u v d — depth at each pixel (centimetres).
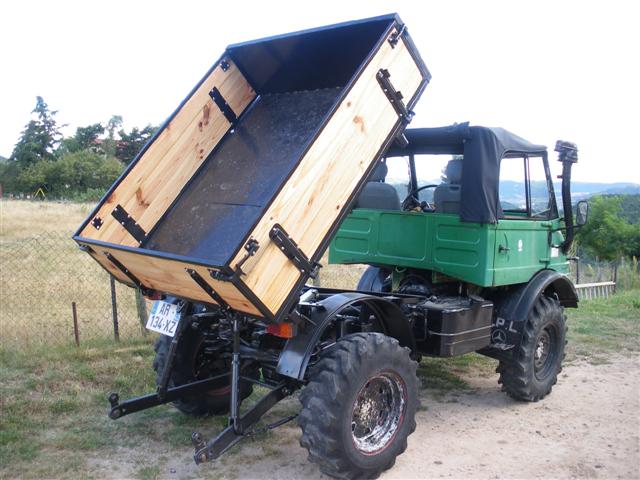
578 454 442
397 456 416
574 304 621
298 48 462
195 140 464
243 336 440
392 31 387
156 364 463
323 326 378
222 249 395
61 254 1217
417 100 408
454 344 477
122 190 425
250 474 396
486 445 456
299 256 334
